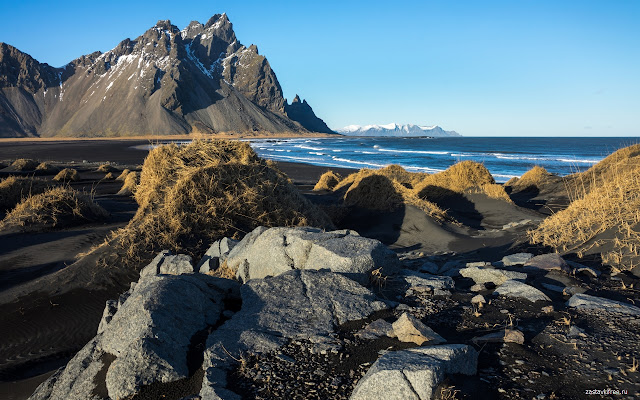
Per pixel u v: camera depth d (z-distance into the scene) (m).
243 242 6.57
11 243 10.77
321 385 3.21
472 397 2.87
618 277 5.54
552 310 4.34
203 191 9.75
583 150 99.88
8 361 5.83
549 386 3.02
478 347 3.63
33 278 8.53
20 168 35.41
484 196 15.88
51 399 3.86
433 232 11.58
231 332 3.95
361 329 4.04
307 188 29.05
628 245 6.26
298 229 6.05
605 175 16.19
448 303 4.71
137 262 8.27
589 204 8.27
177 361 3.62
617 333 3.77
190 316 4.18
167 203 9.43
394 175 22.78
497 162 60.81
